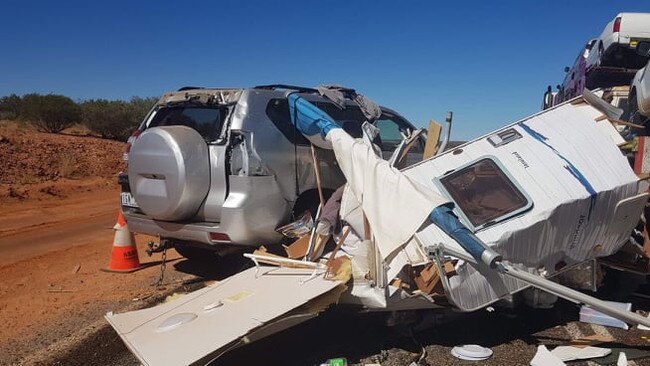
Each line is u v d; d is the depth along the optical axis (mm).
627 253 5500
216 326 4180
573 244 4715
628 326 5031
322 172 6609
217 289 5145
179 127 6051
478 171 4891
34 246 9102
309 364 4430
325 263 5012
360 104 7570
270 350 4711
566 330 5016
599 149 5008
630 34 8719
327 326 5191
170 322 4371
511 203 4531
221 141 5910
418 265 4379
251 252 6293
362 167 5047
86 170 19344
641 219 5672
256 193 5859
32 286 6707
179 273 7309
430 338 4879
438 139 5980
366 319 5203
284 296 4488
